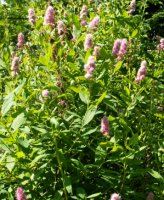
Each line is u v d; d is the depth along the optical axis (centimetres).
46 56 69
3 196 66
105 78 71
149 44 101
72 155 67
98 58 74
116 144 63
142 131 76
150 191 72
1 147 65
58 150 61
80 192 62
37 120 67
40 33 84
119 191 68
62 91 73
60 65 74
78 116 66
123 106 73
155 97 81
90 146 68
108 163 72
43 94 68
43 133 64
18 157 61
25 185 65
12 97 60
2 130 62
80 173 67
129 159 65
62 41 80
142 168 70
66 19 93
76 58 80
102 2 105
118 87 78
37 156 61
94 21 80
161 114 75
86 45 70
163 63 92
